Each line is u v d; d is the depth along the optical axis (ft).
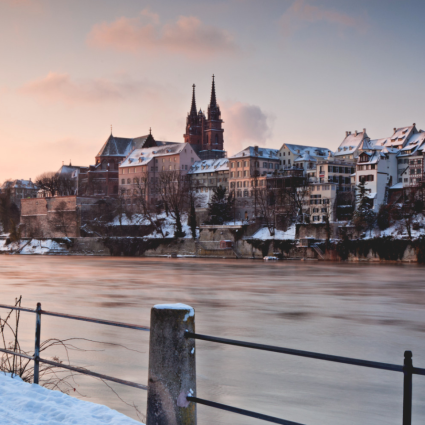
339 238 413.80
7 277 267.59
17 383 33.91
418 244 359.87
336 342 103.50
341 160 499.92
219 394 67.00
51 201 603.67
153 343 23.70
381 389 69.00
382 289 208.85
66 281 243.60
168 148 645.92
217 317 135.33
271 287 216.33
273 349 20.93
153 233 521.65
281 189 474.08
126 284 229.45
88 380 68.33
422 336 109.81
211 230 467.52
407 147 494.18
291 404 63.10
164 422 23.26
